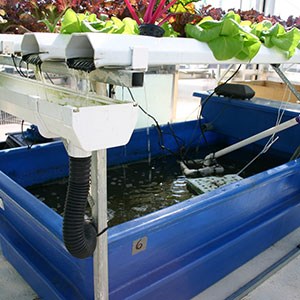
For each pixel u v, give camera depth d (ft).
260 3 12.03
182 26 3.56
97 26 3.13
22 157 5.83
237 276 4.93
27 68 3.39
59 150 6.25
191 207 3.75
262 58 3.51
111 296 3.34
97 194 2.60
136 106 2.29
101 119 2.13
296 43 3.82
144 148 7.58
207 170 7.05
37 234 3.86
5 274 4.73
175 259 3.96
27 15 4.54
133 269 3.50
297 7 11.51
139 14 4.31
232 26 3.01
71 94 2.62
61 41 2.70
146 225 3.32
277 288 4.74
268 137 7.44
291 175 5.33
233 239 4.48
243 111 7.80
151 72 8.98
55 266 3.84
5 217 4.66
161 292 3.76
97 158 2.49
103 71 2.44
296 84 9.59
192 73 14.99
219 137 8.84
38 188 6.07
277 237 5.64
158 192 6.18
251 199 4.71
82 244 2.55
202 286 4.44
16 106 2.75
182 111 13.35
